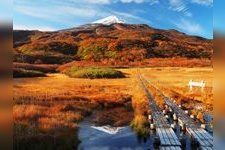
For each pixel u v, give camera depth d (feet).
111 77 55.47
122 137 37.11
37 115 41.42
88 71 54.75
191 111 51.72
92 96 51.90
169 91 58.80
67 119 41.60
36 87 49.52
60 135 35.88
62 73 53.83
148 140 36.47
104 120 44.16
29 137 34.19
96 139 36.42
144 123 41.60
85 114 46.39
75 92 51.37
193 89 58.90
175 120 46.11
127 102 52.21
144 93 55.72
